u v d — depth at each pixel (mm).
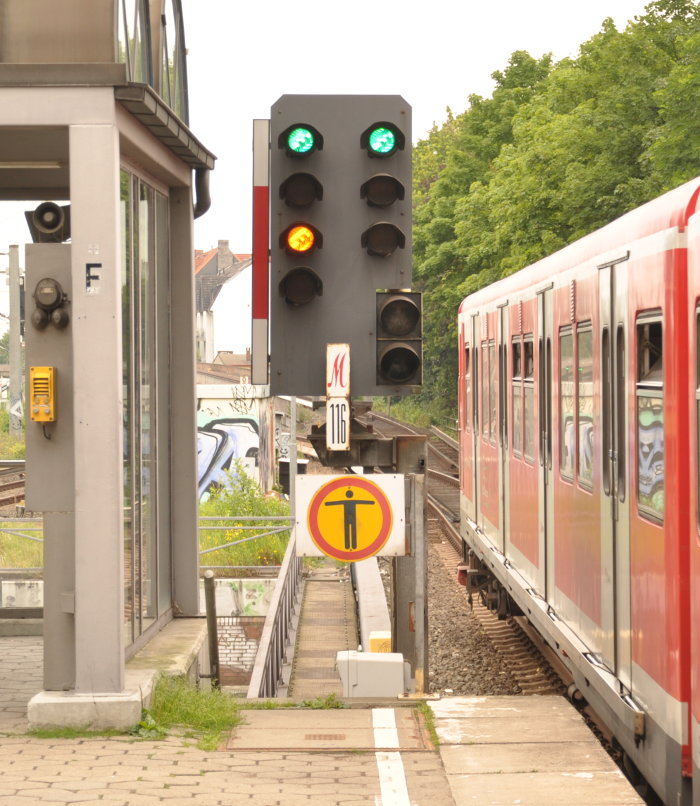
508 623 19875
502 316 17203
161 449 12258
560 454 12633
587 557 11109
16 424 16219
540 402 13938
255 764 8578
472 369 20594
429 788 8086
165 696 9828
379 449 11250
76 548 9266
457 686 16844
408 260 11000
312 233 10695
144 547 11461
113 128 9266
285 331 11070
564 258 12562
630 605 9312
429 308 68312
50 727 9258
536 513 14273
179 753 8789
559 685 16016
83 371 9242
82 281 9242
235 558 27172
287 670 17953
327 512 10688
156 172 11602
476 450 20125
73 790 7918
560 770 8422
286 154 10797
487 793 7945
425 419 73000
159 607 12133
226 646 24219
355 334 11070
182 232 12594
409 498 10805
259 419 41812
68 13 9648
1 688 10664
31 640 12695
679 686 7926
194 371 12695
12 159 11367
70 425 9531
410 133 10922
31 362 9531
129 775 8242
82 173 9258
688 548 7906
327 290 11016
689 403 7848
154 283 11867
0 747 8867
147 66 10930
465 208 50750
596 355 10703
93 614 9281
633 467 9195
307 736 9312
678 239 8102
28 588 16344
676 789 8023
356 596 24844
